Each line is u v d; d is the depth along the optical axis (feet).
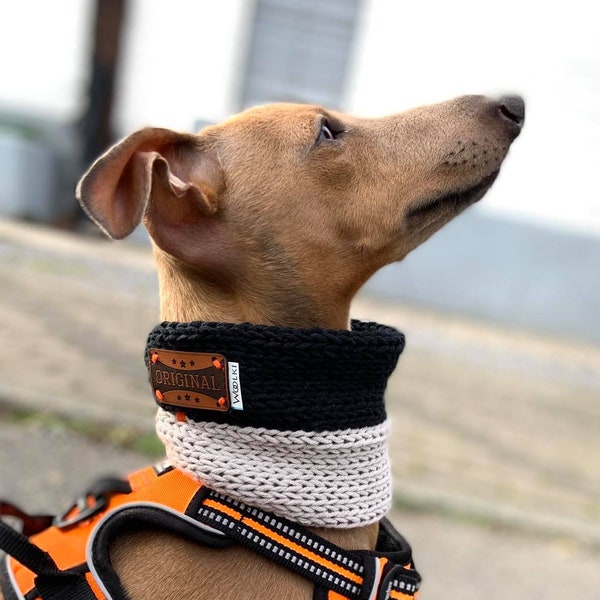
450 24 5.94
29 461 2.78
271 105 1.58
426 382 4.49
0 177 6.48
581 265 6.15
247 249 1.45
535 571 2.69
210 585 1.27
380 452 1.39
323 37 6.29
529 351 5.59
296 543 1.28
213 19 6.34
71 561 1.32
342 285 1.53
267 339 1.27
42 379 3.49
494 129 1.63
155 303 5.11
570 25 5.84
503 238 6.15
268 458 1.29
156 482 1.35
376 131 1.58
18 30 6.47
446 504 2.98
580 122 5.99
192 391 1.30
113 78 6.45
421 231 1.60
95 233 6.63
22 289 4.87
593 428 4.25
